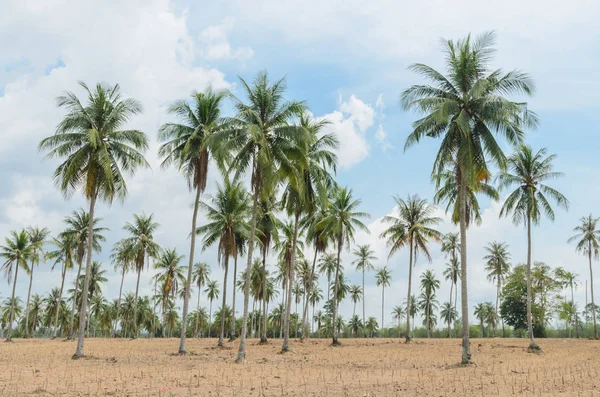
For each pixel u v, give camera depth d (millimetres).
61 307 91000
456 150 25000
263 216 42562
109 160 26344
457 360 26781
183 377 17891
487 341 49531
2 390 14430
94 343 47719
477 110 24312
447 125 25500
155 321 116375
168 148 29984
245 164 26469
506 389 15109
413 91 25406
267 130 26344
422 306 106625
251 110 25219
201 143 29469
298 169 28547
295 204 33750
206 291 98312
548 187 34031
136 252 57688
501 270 70938
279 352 32812
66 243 54625
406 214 46250
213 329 121812
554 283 72562
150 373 19203
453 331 112812
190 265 30391
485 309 108375
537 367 21922
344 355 30875
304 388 15414
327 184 33281
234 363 24297
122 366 22391
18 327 100750
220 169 29359
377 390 15039
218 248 39938
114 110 27672
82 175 27609
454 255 75125
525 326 80938
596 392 14047
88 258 27438
